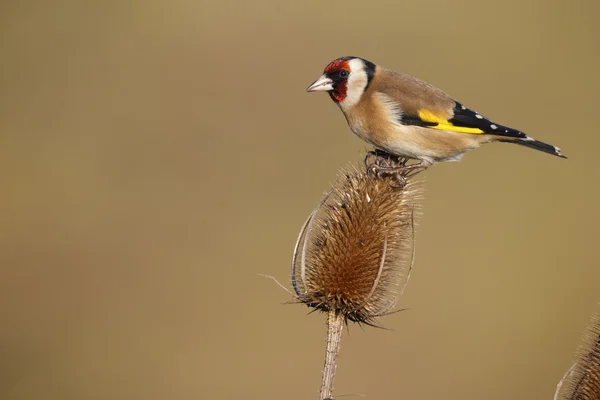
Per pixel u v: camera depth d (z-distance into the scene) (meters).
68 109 20.78
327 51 23.16
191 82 21.89
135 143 19.91
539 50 23.52
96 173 18.97
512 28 24.58
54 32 23.06
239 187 18.58
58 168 19.08
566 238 17.78
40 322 15.13
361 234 7.37
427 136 9.09
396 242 7.62
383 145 9.33
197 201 18.19
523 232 17.89
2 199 18.05
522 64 23.12
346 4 25.11
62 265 16.36
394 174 7.70
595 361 6.80
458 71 22.70
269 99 21.42
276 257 16.67
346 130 20.48
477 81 22.50
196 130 20.31
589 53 23.86
